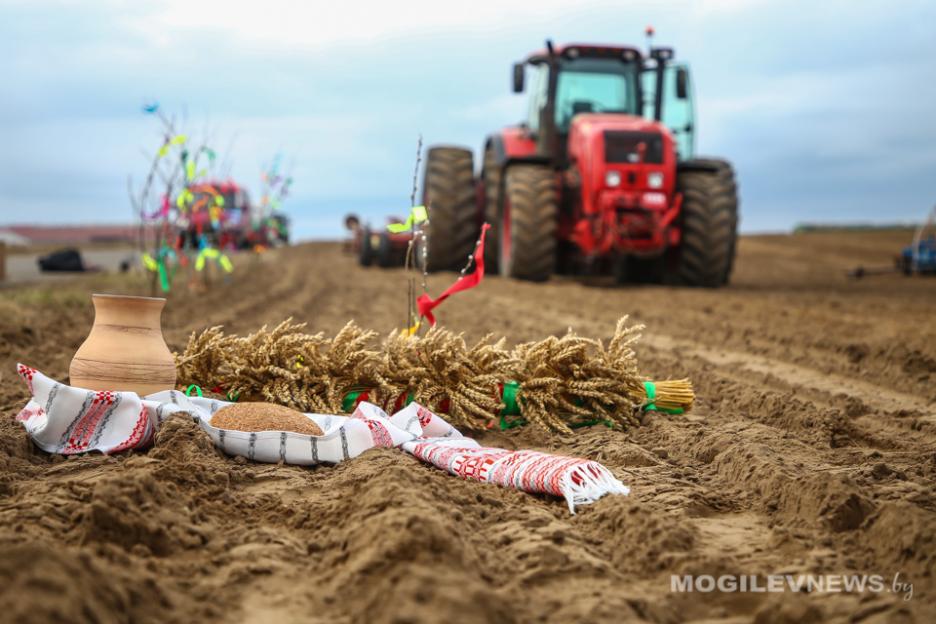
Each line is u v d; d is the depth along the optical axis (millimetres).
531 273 13094
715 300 11078
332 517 2465
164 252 9156
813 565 2217
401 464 3037
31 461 3129
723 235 12422
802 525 2576
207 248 9984
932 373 5613
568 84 13125
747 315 9414
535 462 2924
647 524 2398
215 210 10477
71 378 3494
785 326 8312
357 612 1849
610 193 11859
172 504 2447
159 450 3012
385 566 2006
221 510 2557
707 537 2484
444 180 14172
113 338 3475
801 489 2719
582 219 12664
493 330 7812
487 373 3936
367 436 3273
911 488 2807
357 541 2172
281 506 2617
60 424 3217
